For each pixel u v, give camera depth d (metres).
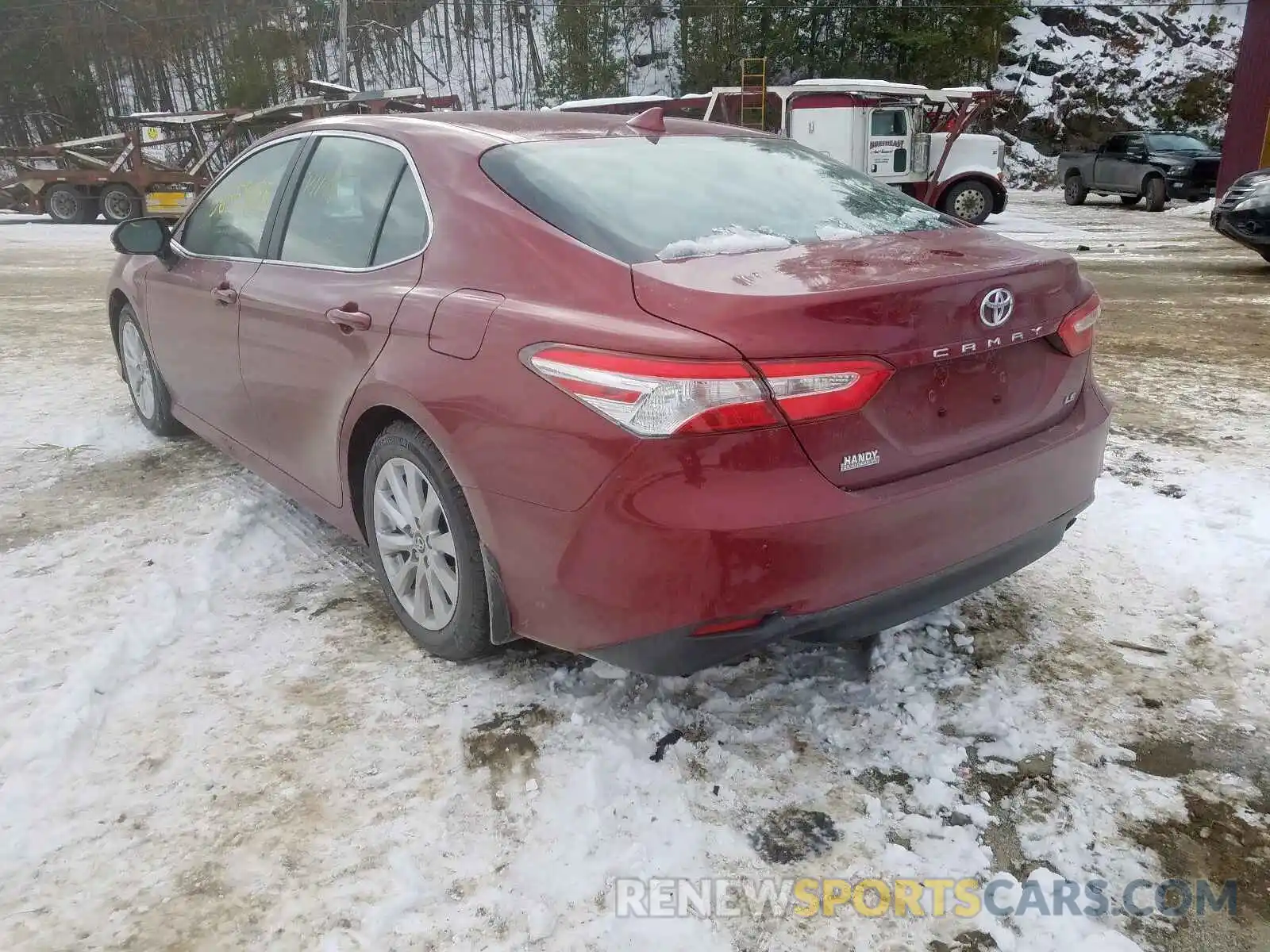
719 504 1.99
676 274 2.18
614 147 2.92
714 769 2.32
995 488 2.33
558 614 2.28
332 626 3.02
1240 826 2.14
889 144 18.06
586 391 2.08
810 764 2.34
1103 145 23.98
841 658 2.80
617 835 2.10
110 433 4.98
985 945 1.84
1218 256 13.02
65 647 2.87
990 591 3.21
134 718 2.53
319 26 51.47
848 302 2.05
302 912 1.90
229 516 3.81
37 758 2.36
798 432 2.02
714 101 18.39
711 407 1.95
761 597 2.04
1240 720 2.52
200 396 4.03
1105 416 2.72
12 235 18.98
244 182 3.75
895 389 2.16
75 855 2.05
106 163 23.53
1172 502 3.90
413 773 2.31
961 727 2.49
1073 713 2.55
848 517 2.06
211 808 2.20
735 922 1.88
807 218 2.75
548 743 2.41
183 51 50.41
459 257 2.56
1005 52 41.47
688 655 2.13
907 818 2.16
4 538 3.67
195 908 1.92
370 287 2.79
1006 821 2.16
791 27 38.16
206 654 2.85
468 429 2.34
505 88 53.84
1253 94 19.44
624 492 2.04
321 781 2.29
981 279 2.25
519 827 2.13
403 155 2.92
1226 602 3.10
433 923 1.88
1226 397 5.61
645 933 1.85
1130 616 3.05
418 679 2.71
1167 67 40.31
